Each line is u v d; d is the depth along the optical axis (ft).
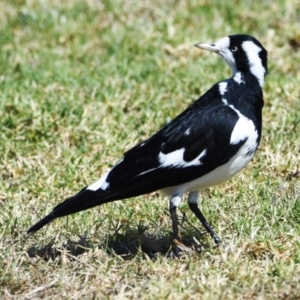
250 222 33.53
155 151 30.66
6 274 30.25
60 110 44.86
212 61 51.52
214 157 30.42
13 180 39.52
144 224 34.42
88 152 41.70
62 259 31.35
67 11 58.90
